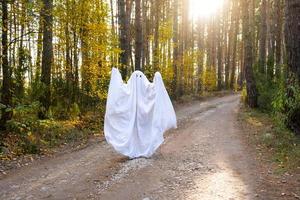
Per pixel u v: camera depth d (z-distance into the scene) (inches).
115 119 380.2
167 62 1155.9
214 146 446.3
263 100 826.2
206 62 1897.1
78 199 255.1
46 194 266.8
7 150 387.5
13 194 267.7
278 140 438.6
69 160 378.0
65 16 625.3
